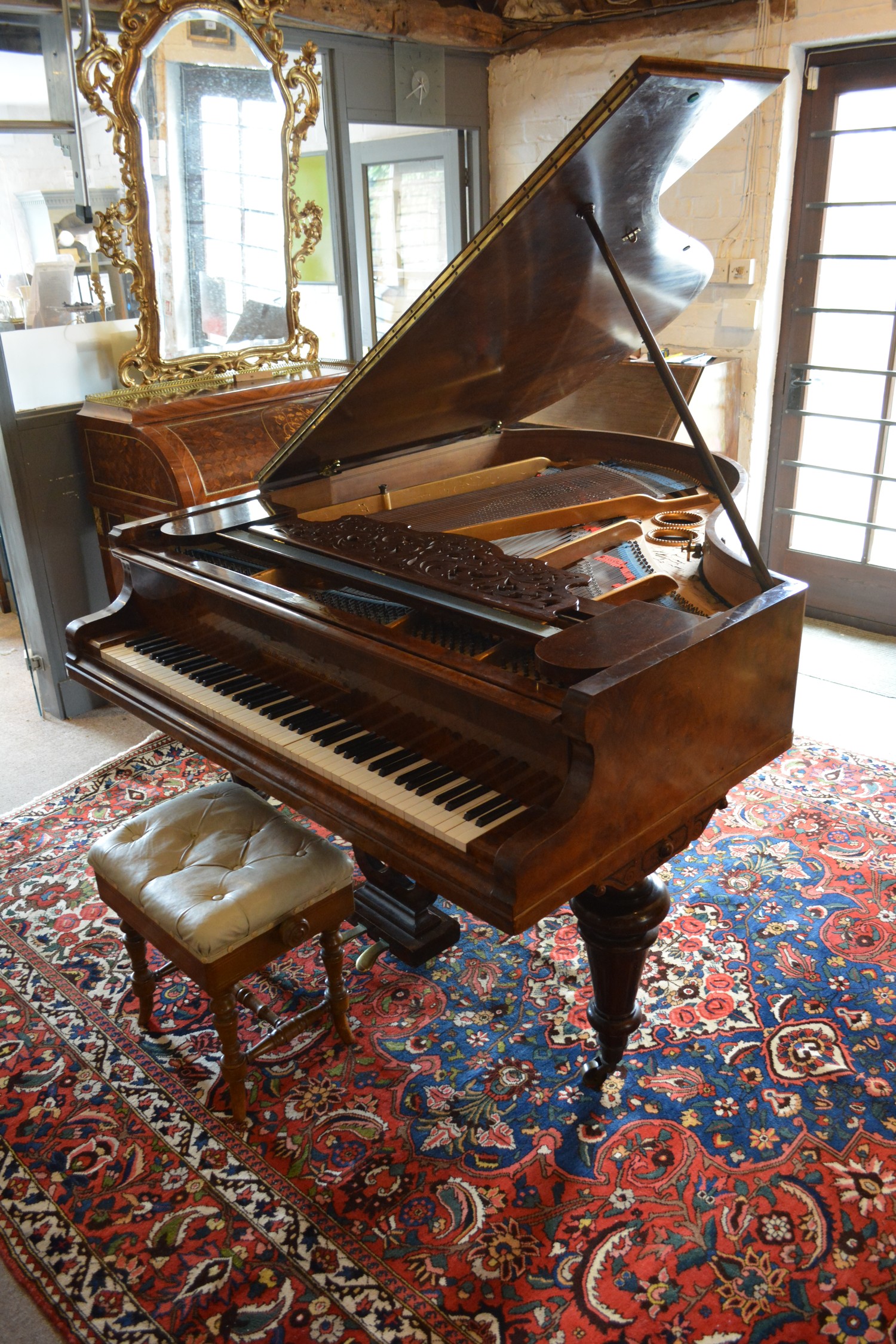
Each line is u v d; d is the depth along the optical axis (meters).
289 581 2.44
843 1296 1.69
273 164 3.95
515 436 3.40
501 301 2.07
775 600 1.91
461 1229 1.84
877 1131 2.02
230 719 2.12
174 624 2.54
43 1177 1.99
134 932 2.23
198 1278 1.77
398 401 2.40
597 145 1.60
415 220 5.55
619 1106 2.11
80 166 3.60
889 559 4.52
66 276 3.71
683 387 4.23
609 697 1.56
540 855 1.54
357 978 2.53
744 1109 2.08
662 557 2.48
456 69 4.93
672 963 2.53
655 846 1.85
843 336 4.41
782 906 2.74
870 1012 2.34
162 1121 2.12
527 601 1.96
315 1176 1.97
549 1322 1.67
